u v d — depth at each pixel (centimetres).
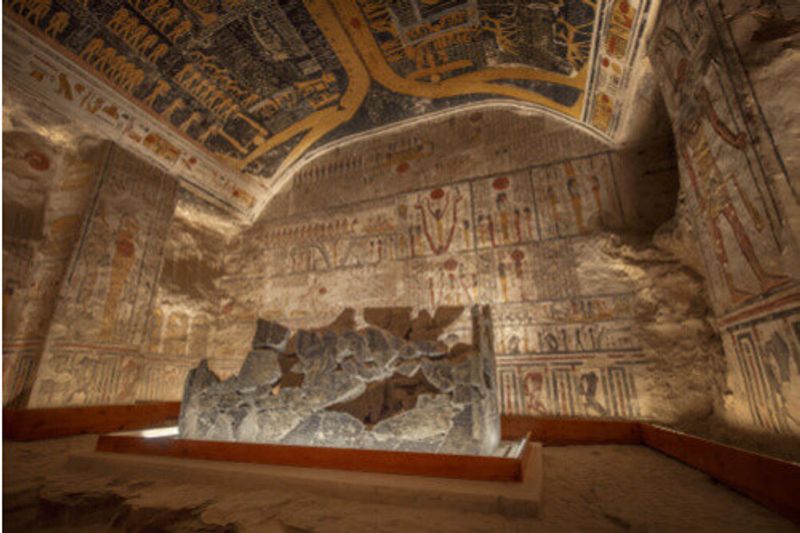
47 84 494
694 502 203
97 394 521
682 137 372
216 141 686
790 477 172
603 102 545
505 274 585
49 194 557
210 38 550
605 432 423
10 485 240
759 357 283
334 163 773
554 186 596
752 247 276
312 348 316
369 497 208
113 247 562
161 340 655
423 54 605
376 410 284
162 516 194
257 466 255
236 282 768
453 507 194
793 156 235
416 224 667
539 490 199
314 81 647
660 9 382
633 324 497
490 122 678
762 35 263
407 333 373
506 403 533
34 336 488
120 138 580
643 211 539
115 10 486
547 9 484
